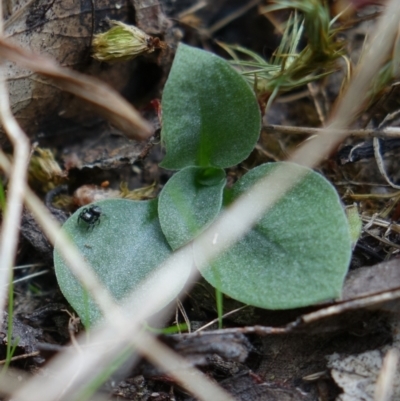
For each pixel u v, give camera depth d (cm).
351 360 17
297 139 19
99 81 19
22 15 18
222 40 19
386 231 18
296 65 18
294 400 17
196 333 17
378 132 18
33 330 18
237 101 17
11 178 17
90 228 18
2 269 17
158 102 19
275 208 17
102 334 17
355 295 17
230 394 17
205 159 18
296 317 17
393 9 18
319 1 18
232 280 17
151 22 19
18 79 18
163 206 18
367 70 18
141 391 17
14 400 17
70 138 19
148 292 17
